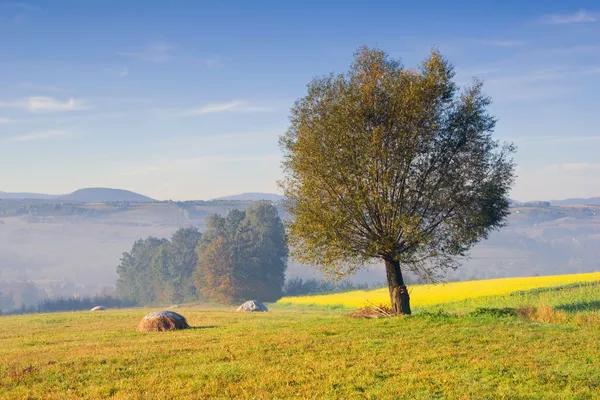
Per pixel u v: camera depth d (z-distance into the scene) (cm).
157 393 1540
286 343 2212
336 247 2956
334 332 2461
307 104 3034
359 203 2753
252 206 15338
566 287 5297
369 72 3003
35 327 3566
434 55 3003
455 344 2108
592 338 2180
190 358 1994
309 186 2920
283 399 1475
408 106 2819
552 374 1650
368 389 1553
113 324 3625
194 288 15500
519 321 2603
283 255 14550
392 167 2834
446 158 3006
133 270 17725
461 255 3100
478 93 3122
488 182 3002
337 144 2842
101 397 1527
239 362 1897
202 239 15088
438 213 2997
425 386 1554
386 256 3041
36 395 1558
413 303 5200
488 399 1435
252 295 13238
